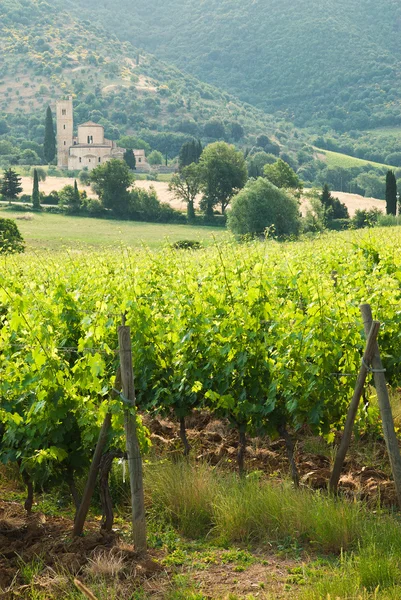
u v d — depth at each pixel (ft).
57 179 488.02
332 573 18.93
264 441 31.53
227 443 31.55
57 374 21.81
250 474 26.25
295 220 202.08
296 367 25.85
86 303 32.89
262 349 26.61
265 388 26.58
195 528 22.62
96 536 21.62
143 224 296.92
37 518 23.73
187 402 28.81
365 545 20.26
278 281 33.76
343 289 33.65
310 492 24.52
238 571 19.90
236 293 28.14
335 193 417.28
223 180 326.44
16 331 25.73
